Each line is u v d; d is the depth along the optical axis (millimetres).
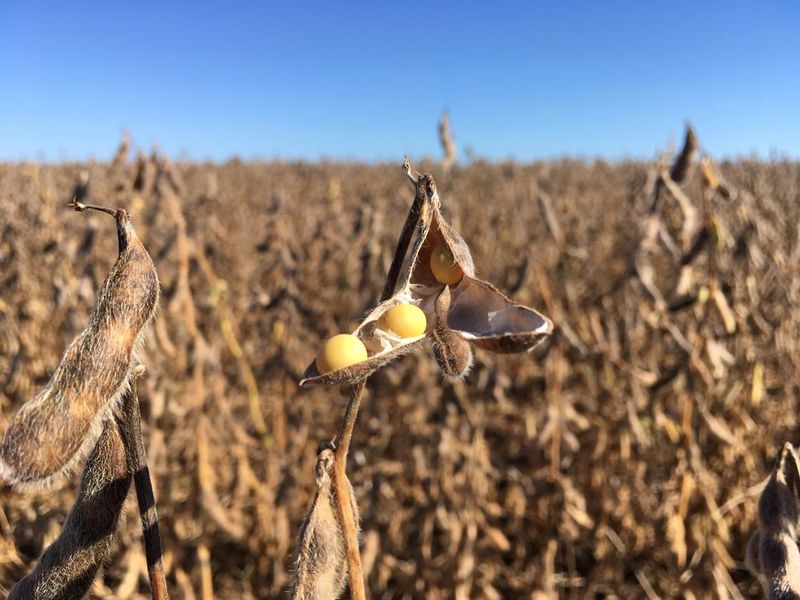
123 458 1436
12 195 11516
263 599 5223
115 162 5449
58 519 5016
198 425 4645
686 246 5195
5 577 4945
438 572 5211
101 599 4457
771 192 14742
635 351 6590
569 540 5457
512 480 5895
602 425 5734
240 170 28359
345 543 1495
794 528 1516
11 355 6375
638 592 5410
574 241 9633
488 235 10625
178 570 4691
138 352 1352
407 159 1568
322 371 1348
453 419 5109
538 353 6320
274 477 5547
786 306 6473
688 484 4914
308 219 12625
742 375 5754
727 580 4992
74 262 6465
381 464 5359
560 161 29344
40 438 1220
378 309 1519
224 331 6012
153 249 5363
